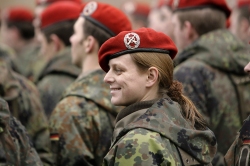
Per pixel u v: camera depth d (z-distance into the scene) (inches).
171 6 427.8
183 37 305.6
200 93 279.4
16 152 220.7
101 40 273.0
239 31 405.7
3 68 288.8
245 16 402.0
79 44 277.4
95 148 261.3
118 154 192.5
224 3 298.7
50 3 428.5
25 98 292.7
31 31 540.1
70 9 346.3
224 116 281.4
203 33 299.4
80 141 257.8
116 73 206.8
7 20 541.3
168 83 207.3
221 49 285.6
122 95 205.5
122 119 204.7
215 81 282.0
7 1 807.1
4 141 217.9
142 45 204.1
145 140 191.6
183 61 294.7
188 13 301.3
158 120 196.2
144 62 203.3
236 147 213.2
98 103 263.0
